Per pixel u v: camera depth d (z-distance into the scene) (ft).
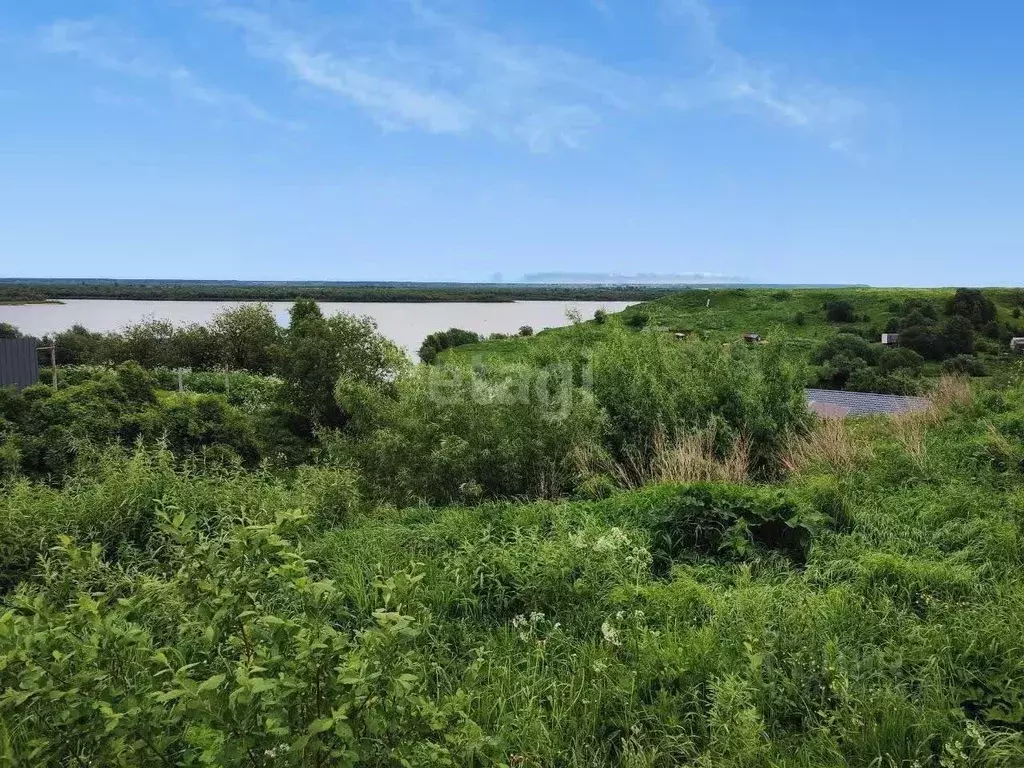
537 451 27.09
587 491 25.36
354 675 6.59
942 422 34.09
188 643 10.32
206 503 21.93
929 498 21.45
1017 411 31.24
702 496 19.07
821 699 10.82
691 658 11.77
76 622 7.90
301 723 6.70
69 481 26.25
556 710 10.84
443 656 12.58
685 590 14.44
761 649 11.72
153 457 25.85
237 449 46.65
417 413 28.96
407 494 27.09
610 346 33.06
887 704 10.34
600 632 13.46
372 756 7.43
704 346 33.35
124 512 20.31
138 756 7.09
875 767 9.41
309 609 7.40
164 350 141.18
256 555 8.14
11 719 7.86
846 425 34.30
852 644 12.72
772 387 30.86
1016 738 9.75
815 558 17.04
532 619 13.56
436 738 8.61
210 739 7.35
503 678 11.63
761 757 9.45
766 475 27.94
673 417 28.66
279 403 66.59
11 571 17.83
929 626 13.07
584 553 15.85
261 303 146.92
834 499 19.94
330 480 24.90
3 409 39.83
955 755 9.09
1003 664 11.66
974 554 17.15
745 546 17.40
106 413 43.06
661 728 10.41
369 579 15.44
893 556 16.06
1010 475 23.26
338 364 62.75
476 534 18.61
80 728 7.15
